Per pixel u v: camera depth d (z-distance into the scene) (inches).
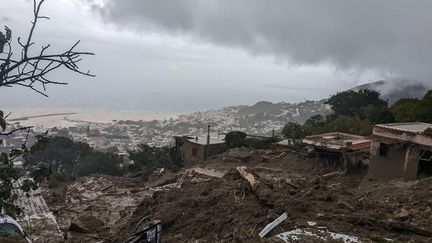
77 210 724.7
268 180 556.1
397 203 505.7
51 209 711.7
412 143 732.7
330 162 970.1
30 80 131.6
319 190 520.7
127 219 639.1
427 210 463.2
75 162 1738.4
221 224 454.6
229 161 1170.6
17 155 157.5
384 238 371.2
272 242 352.8
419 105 1221.1
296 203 449.4
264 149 1328.7
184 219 507.8
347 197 496.1
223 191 556.1
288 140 1348.4
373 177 790.5
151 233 315.6
